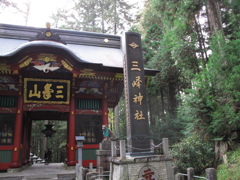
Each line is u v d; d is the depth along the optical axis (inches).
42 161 829.8
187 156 405.1
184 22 533.3
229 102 375.2
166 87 839.1
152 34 866.8
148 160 284.8
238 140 407.5
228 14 625.6
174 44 568.1
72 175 406.6
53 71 504.4
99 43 677.3
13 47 532.7
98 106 545.0
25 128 559.5
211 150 450.9
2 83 480.7
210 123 388.8
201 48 572.1
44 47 451.5
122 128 921.5
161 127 716.0
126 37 362.3
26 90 491.2
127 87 340.2
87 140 512.7
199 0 500.4
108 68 490.3
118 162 274.5
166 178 288.5
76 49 611.2
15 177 384.5
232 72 384.8
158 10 579.5
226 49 399.2
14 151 451.5
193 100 415.5
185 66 574.6
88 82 535.8
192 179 226.2
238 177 315.6
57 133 1197.1
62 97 514.0
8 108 477.4
